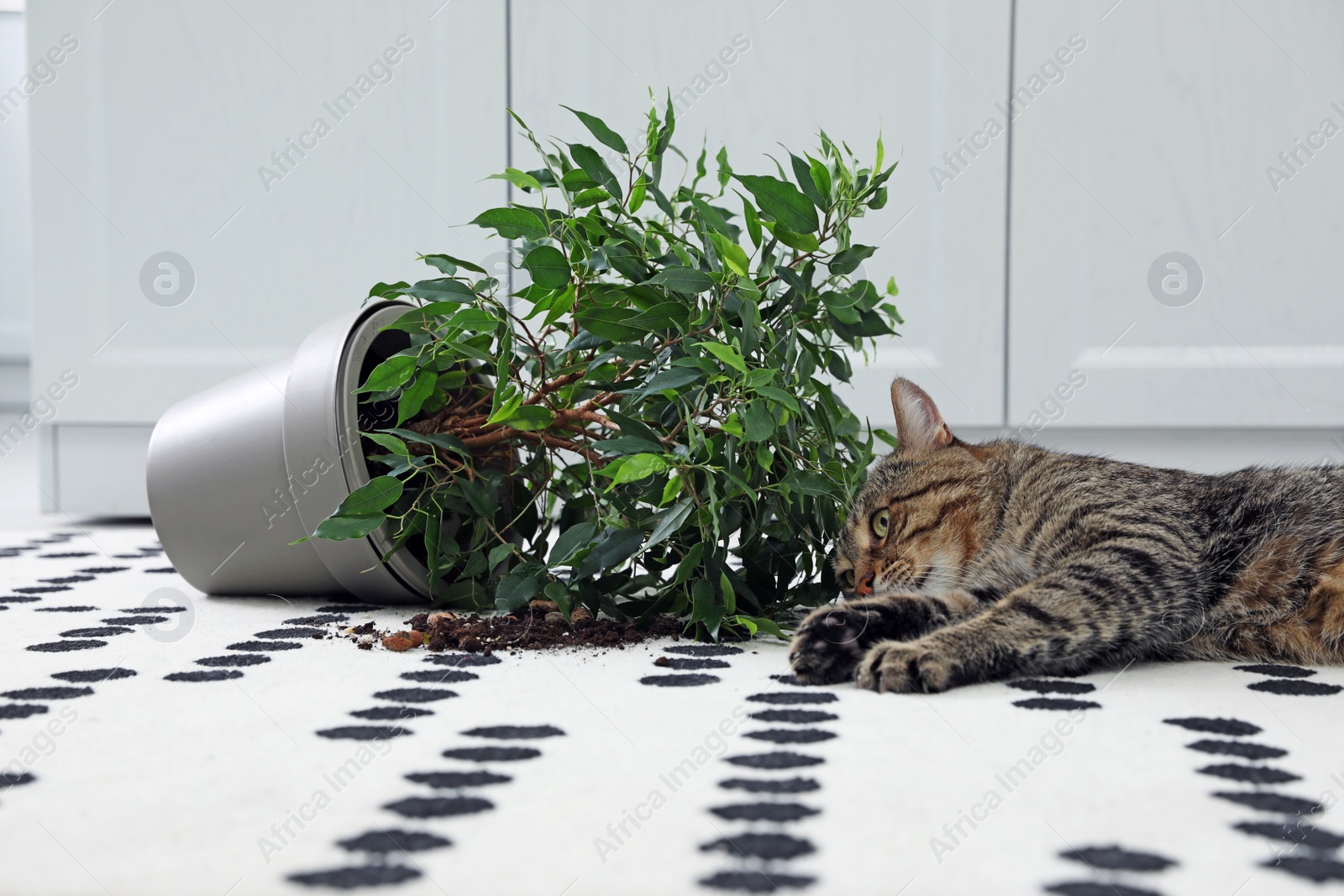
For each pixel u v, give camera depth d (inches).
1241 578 46.8
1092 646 42.2
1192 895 21.9
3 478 137.6
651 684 40.4
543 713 36.0
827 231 51.5
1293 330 92.5
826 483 50.6
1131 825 25.7
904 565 54.1
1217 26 90.8
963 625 41.6
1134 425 93.4
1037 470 53.5
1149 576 44.1
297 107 96.1
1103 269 92.7
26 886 22.5
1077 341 93.4
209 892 22.4
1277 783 28.6
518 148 95.4
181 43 95.9
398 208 96.4
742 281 48.0
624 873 23.1
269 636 49.5
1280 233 91.9
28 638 48.4
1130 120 91.7
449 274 57.1
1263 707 37.0
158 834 25.2
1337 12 89.8
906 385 59.6
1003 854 24.0
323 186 96.7
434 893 22.3
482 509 53.7
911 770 29.7
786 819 26.0
